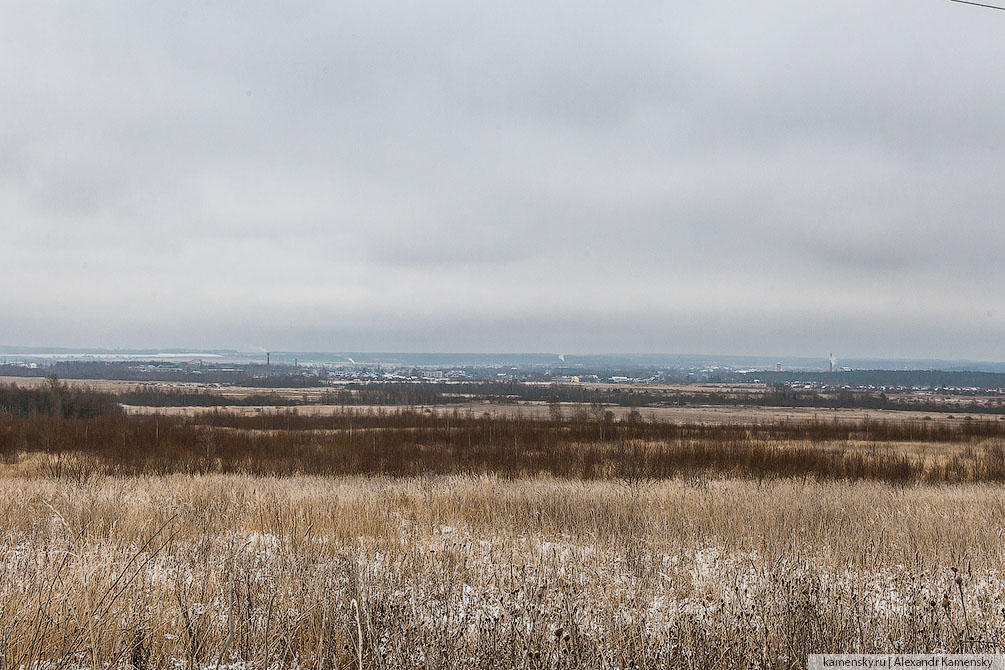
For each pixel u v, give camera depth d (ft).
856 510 35.40
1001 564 23.44
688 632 14.07
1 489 37.73
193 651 12.89
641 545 25.18
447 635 13.41
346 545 23.18
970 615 16.51
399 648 12.77
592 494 41.52
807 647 13.88
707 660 13.03
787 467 76.64
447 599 15.44
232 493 38.40
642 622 14.46
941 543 26.35
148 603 15.20
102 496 34.81
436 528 30.17
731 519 31.19
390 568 18.98
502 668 12.50
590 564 21.74
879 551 24.43
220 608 14.84
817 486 55.67
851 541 26.40
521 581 18.03
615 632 14.25
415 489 45.03
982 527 30.37
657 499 38.63
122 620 13.62
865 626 15.11
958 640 14.24
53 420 100.68
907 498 43.47
